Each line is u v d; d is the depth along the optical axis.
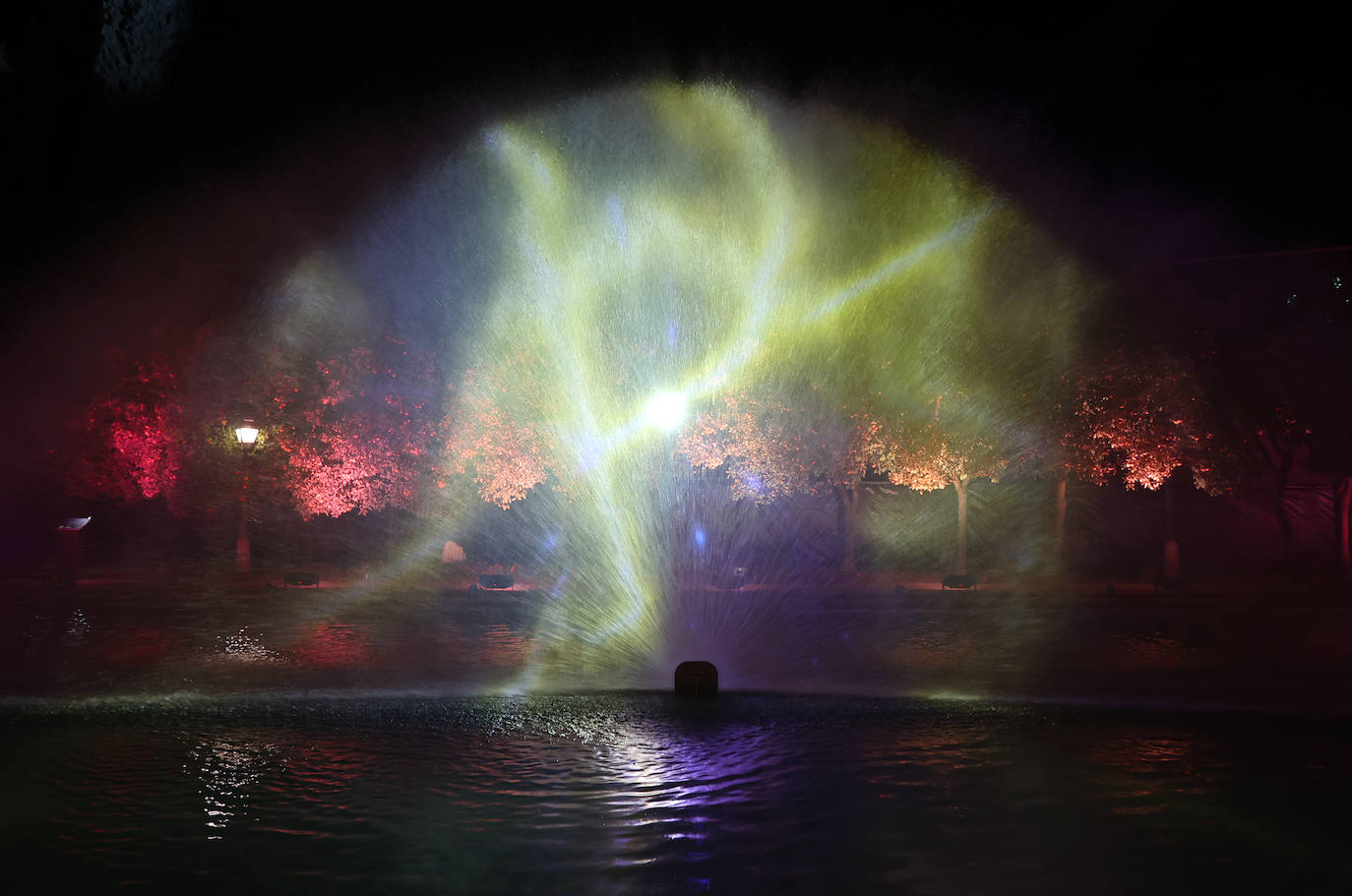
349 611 20.05
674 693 11.92
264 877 6.34
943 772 8.54
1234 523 31.44
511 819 7.38
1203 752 9.18
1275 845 6.84
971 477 24.62
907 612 20.09
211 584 23.22
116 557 30.66
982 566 30.05
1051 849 6.78
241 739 9.81
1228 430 24.45
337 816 7.46
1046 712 10.87
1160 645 15.92
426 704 11.34
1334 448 23.89
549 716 10.71
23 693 11.96
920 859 6.61
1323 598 21.59
